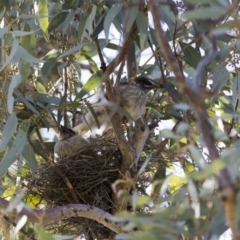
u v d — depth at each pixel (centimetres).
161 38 376
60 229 877
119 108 788
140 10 788
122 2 752
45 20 816
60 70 885
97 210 758
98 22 797
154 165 868
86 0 817
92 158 850
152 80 938
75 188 850
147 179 863
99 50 780
